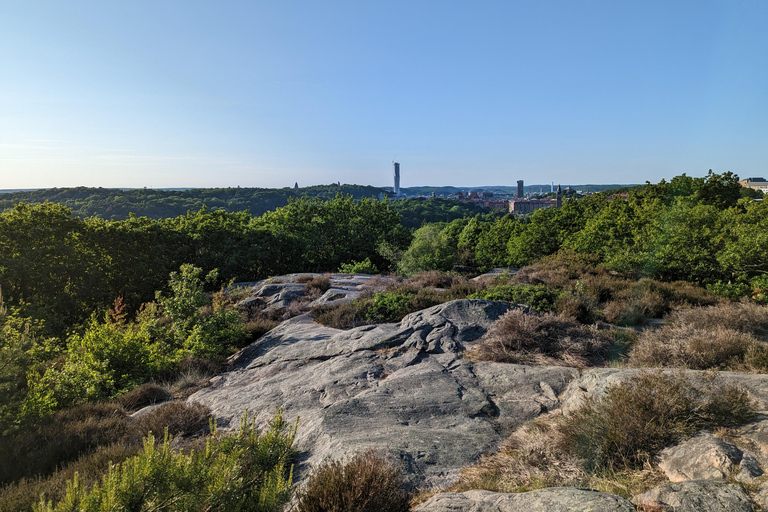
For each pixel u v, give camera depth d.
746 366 5.61
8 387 6.61
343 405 5.79
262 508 3.12
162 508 2.89
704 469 3.08
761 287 14.12
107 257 29.28
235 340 12.10
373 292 15.98
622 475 3.48
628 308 10.56
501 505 2.95
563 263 19.44
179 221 35.44
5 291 23.16
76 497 2.72
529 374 6.41
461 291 13.21
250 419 6.46
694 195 26.78
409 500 3.53
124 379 9.52
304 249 40.25
